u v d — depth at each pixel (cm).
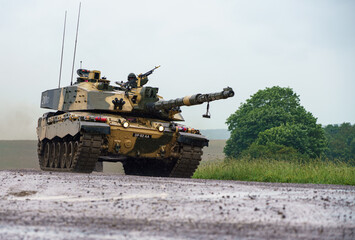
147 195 1369
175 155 3039
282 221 971
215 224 929
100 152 2772
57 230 851
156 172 3309
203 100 2600
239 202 1235
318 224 944
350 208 1160
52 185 1570
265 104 10931
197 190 1524
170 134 2977
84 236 803
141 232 845
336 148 15000
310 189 1691
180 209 1108
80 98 3112
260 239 796
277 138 9544
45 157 3653
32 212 1058
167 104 2912
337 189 1773
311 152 9781
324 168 2761
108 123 2794
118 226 898
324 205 1195
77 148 2825
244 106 11312
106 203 1202
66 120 2941
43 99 3828
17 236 788
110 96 3048
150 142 2942
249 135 10612
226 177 2945
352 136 16475
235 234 833
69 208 1123
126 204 1184
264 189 1634
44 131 3541
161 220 970
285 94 11100
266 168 2925
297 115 10562
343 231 874
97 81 3303
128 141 2872
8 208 1117
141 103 3088
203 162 3409
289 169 2819
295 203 1226
